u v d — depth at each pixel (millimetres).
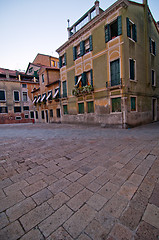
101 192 2156
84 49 12461
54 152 4402
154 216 1641
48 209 1831
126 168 2967
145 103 11594
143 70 11359
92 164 3268
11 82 25906
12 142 6328
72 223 1583
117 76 9656
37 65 28672
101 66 10758
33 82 28203
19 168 3238
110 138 6176
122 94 9289
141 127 9680
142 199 1956
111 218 1634
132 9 9906
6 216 1733
